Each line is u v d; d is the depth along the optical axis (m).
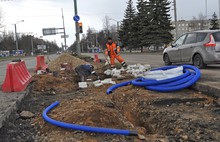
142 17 55.34
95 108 5.10
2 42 104.00
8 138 4.55
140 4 59.03
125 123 5.11
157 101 6.50
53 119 5.11
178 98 6.55
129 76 10.78
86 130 4.48
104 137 4.34
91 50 111.38
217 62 11.66
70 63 18.20
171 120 5.16
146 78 8.16
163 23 52.22
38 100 7.54
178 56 13.64
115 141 4.21
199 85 7.30
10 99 6.88
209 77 8.80
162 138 4.40
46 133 4.71
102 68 15.61
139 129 5.01
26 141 4.41
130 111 6.60
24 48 124.56
